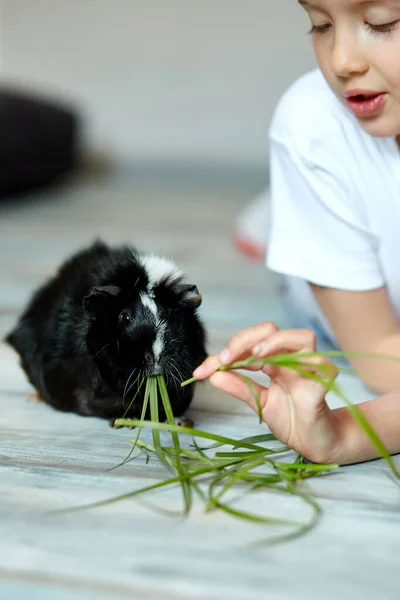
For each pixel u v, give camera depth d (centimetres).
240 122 319
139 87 323
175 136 327
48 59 326
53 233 234
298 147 125
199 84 317
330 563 98
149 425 109
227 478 109
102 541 101
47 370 124
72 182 324
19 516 104
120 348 114
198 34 310
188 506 104
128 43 318
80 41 322
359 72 110
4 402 129
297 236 128
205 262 201
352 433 111
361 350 127
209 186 326
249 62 309
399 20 108
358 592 96
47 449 117
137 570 98
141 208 278
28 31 324
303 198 126
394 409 113
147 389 113
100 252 131
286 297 155
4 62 330
